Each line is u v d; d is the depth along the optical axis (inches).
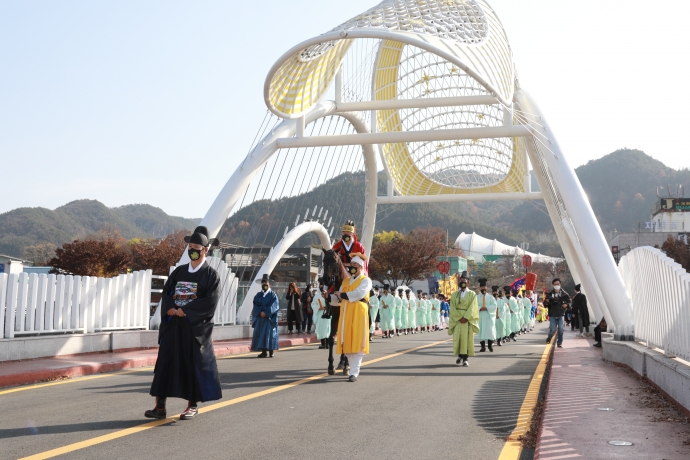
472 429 257.0
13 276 473.1
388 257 2854.3
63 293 525.3
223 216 984.3
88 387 366.0
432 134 992.9
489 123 1619.1
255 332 610.2
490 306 732.0
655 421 253.0
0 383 366.6
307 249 1945.1
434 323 1444.4
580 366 492.7
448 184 1830.7
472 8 1075.9
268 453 209.6
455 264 3782.0
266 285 613.0
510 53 1059.3
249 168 1008.9
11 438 225.3
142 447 213.9
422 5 1031.6
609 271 764.0
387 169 1615.4
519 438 237.8
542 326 1882.4
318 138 1031.6
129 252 3021.7
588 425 244.8
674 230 3870.6
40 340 491.5
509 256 4874.5
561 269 4082.2
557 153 942.4
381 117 1519.4
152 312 776.3
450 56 817.5
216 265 805.9
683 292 316.5
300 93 1024.9
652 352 390.3
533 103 1018.1
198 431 242.1
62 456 199.3
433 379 428.5
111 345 568.7
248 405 305.3
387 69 1510.8
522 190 1750.7
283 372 461.1
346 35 835.4
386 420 272.4
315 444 223.9
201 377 260.7
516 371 489.1
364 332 413.4
